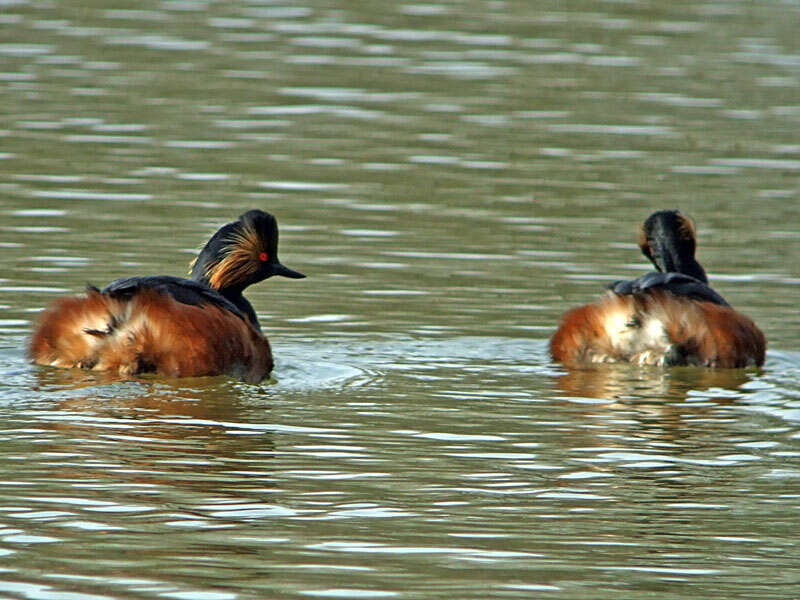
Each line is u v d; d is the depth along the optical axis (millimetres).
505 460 16312
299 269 27359
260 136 40156
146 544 13211
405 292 25828
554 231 30938
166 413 17844
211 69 49375
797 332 23953
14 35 54500
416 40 55656
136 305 19641
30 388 18766
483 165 37344
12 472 15195
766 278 27438
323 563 12875
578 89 47438
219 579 12422
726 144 40094
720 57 53000
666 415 18625
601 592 12430
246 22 58812
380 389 19609
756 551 13539
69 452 15977
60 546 13102
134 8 61469
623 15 61906
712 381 20891
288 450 16391
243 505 14391
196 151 38031
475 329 23500
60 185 33750
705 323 21688
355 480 15375
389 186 34875
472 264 28031
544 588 12477
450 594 12258
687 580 12758
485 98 45812
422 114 43469
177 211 31688
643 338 21688
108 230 29719
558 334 22188
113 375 19578
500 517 14312
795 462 16484
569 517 14383
